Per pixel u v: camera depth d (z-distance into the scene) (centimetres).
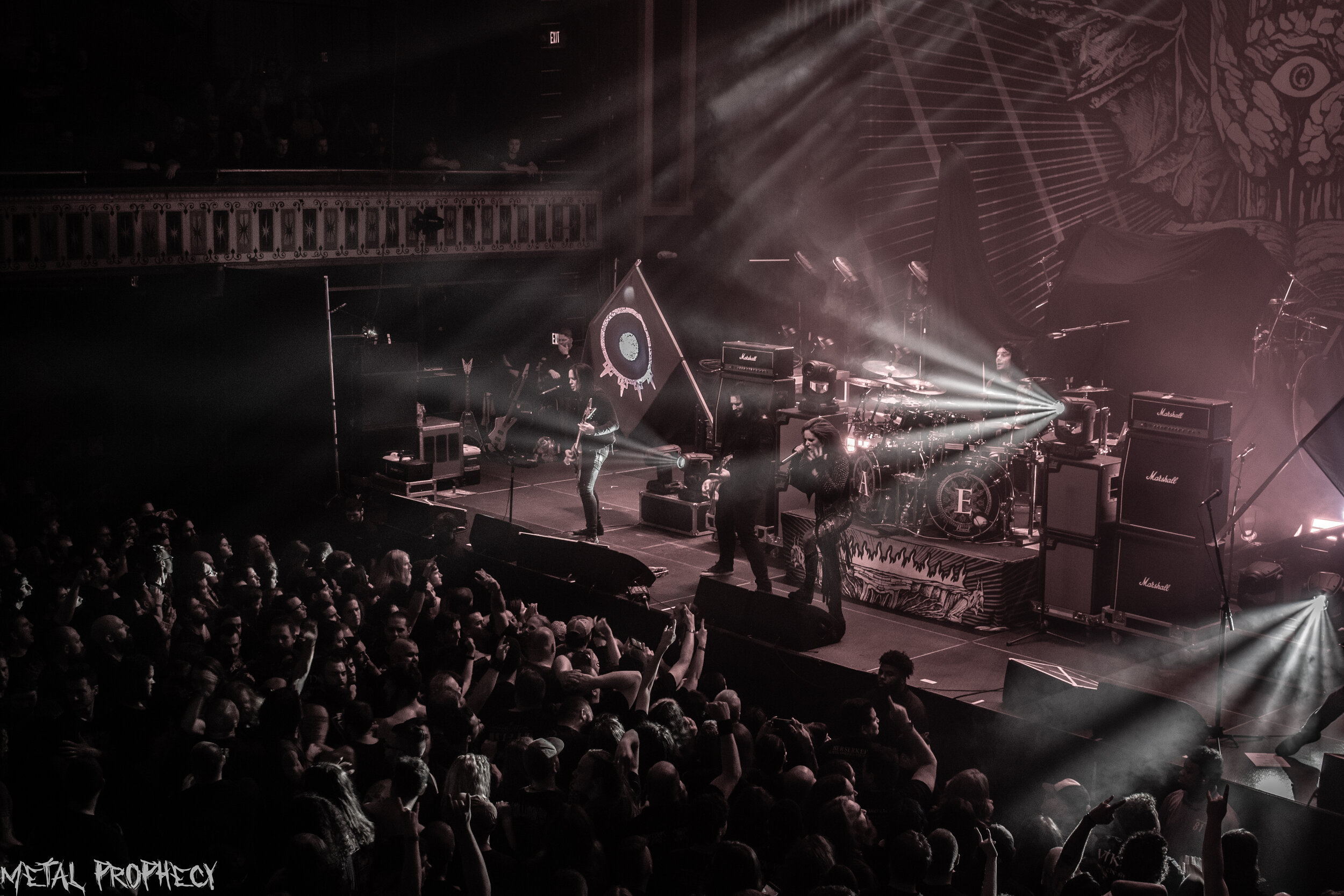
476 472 1683
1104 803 506
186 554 1125
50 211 1516
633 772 554
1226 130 1510
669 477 1456
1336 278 1434
